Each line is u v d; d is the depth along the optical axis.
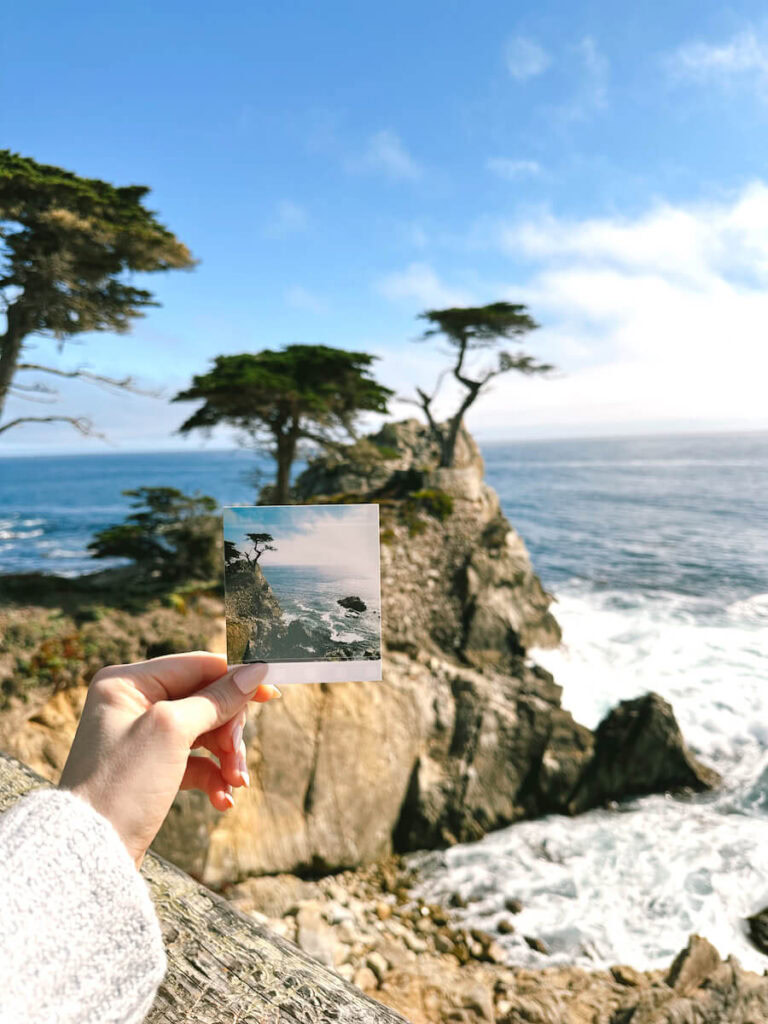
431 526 19.23
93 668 10.70
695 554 44.59
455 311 26.72
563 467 129.88
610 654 22.05
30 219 12.83
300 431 21.44
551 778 14.39
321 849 11.73
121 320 15.11
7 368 13.48
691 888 11.86
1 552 42.66
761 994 8.35
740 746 17.06
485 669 17.08
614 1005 8.83
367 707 13.32
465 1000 8.65
